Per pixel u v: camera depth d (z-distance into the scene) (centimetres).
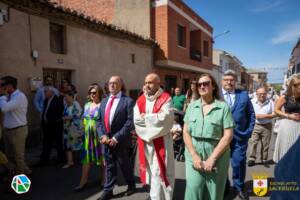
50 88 691
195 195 322
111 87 466
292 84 437
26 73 755
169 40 1434
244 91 460
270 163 670
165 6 1404
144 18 1427
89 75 995
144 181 409
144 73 1359
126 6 1459
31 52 767
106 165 461
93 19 970
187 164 330
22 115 532
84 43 970
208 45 2138
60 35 891
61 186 523
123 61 1198
